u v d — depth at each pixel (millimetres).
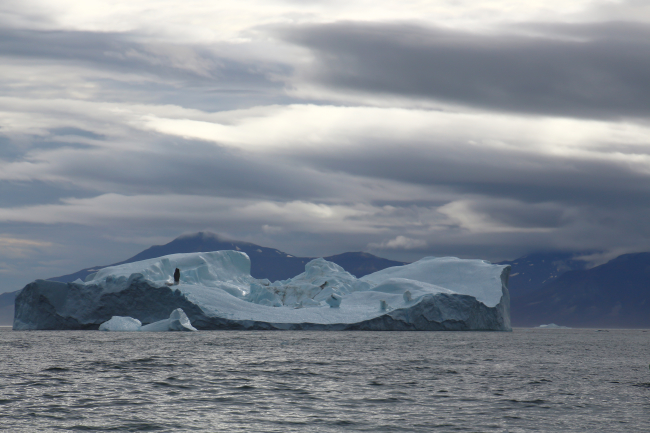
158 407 58469
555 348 156625
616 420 54938
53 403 59750
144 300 187875
